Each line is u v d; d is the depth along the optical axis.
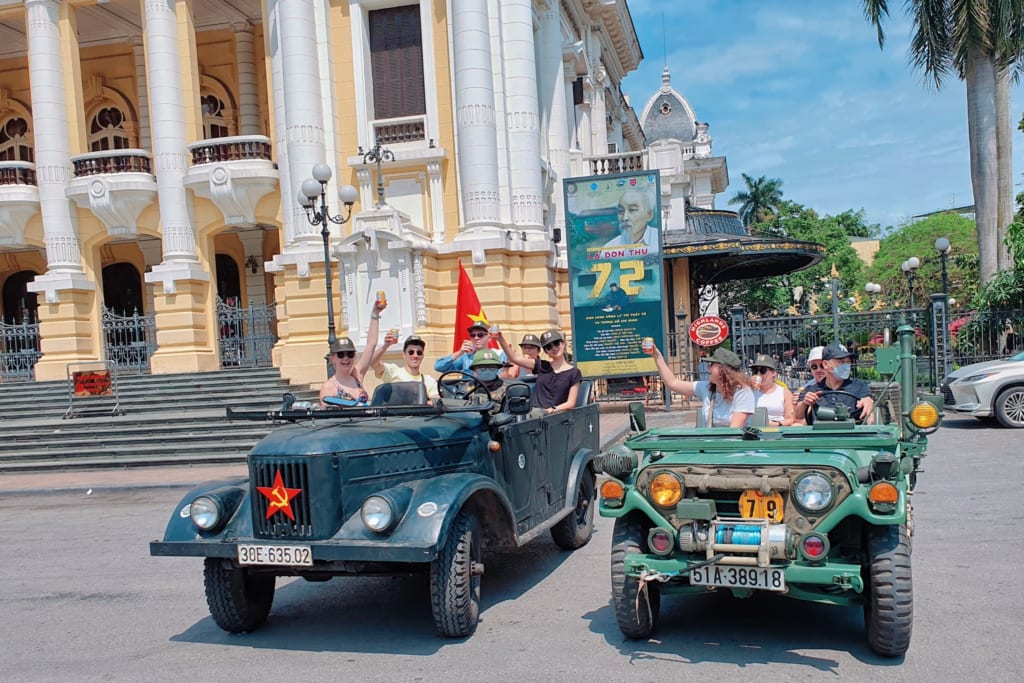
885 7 21.45
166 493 13.05
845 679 4.41
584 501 8.13
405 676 4.79
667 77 49.41
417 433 5.79
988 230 21.09
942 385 16.08
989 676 4.36
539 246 19.86
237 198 21.28
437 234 19.89
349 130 20.36
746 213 56.25
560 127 23.58
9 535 10.38
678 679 4.52
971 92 21.11
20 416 19.42
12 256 28.12
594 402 8.73
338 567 5.34
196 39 27.06
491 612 5.99
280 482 5.22
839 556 4.85
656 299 18.05
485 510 5.94
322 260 19.55
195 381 20.03
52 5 22.44
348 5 20.30
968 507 8.58
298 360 19.53
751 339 21.08
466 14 19.22
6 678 5.16
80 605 6.82
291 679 4.85
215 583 5.64
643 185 18.05
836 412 5.70
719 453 5.09
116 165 22.36
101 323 22.91
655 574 4.79
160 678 5.00
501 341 9.27
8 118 27.83
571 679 4.60
